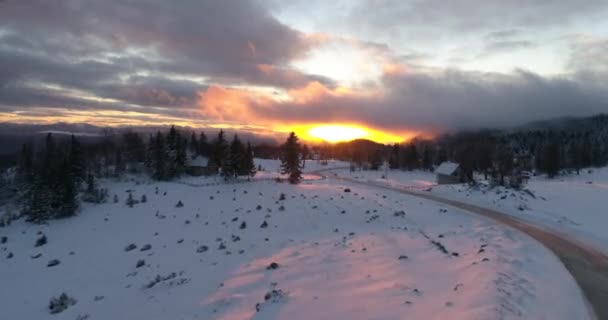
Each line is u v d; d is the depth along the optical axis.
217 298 16.61
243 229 33.47
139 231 39.22
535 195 46.41
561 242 25.22
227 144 89.69
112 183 75.94
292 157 70.44
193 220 40.78
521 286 15.21
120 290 20.88
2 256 36.19
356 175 109.75
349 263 20.08
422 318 12.02
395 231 28.94
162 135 83.06
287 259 21.98
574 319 12.88
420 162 137.25
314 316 12.90
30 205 55.94
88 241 38.06
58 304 19.83
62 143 92.31
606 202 40.53
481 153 77.75
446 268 18.25
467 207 41.06
